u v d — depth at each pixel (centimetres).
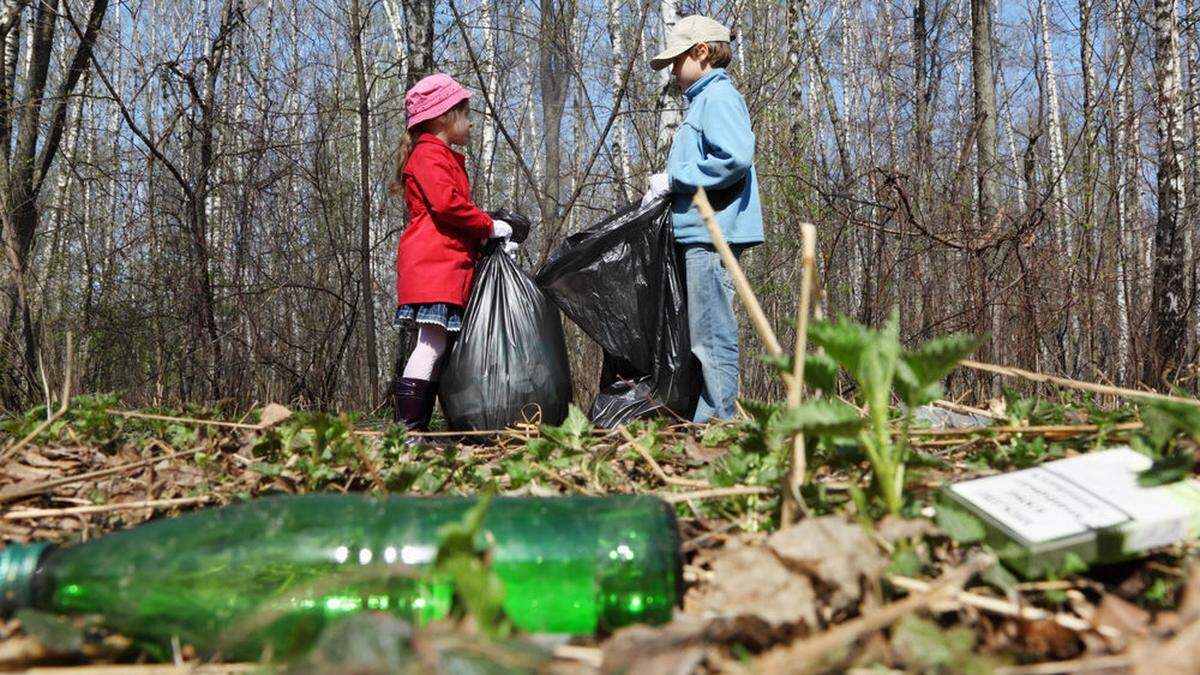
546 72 1132
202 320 667
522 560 112
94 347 769
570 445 234
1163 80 727
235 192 738
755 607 97
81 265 911
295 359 747
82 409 273
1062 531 111
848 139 1123
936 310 549
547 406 367
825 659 88
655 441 246
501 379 362
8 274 706
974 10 1027
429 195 356
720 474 166
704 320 376
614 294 382
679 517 160
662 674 84
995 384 509
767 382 657
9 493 184
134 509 181
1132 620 102
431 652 80
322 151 804
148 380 723
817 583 104
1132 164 739
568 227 1128
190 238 687
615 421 381
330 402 703
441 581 105
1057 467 125
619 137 1000
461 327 367
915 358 118
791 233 680
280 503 124
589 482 201
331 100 864
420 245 361
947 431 199
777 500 142
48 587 106
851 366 121
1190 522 113
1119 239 648
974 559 112
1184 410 125
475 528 84
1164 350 607
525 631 107
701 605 117
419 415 370
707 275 376
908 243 569
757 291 682
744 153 366
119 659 105
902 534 114
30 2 766
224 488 199
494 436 358
